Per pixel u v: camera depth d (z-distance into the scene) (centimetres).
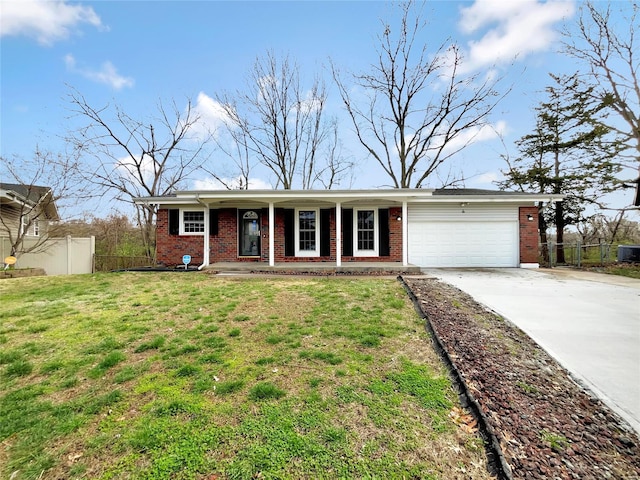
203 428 236
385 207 1191
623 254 1370
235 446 217
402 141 1952
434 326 450
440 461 208
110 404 270
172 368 336
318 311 536
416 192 1017
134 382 307
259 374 320
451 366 334
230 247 1201
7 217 1313
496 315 521
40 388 299
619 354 373
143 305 591
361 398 277
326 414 254
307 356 360
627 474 204
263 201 1078
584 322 486
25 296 671
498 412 261
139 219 1916
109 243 1781
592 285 781
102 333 443
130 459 207
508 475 195
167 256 1222
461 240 1202
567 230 1867
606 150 1559
